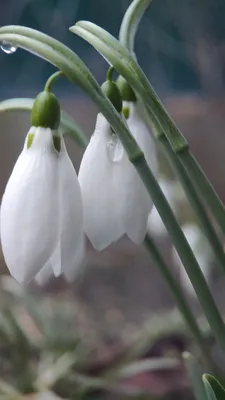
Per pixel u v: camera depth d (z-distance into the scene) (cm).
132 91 19
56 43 16
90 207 18
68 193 17
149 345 31
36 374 28
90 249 47
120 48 17
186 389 28
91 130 50
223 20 45
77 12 46
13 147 51
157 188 17
